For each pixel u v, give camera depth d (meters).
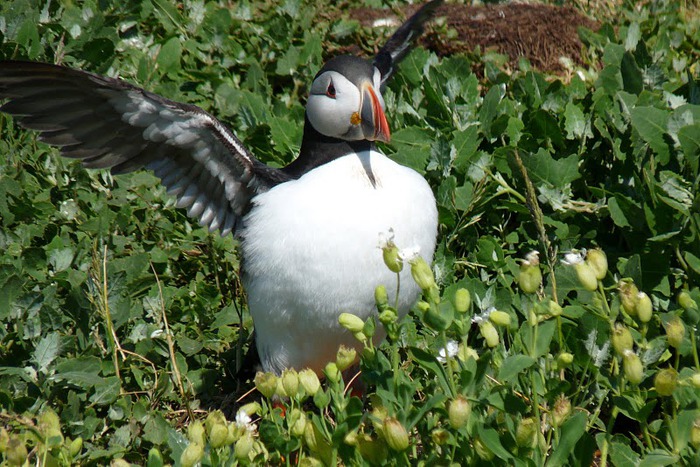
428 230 6.92
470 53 11.27
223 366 8.27
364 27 11.95
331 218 6.62
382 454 5.23
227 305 8.79
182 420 7.68
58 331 7.55
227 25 11.43
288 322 6.98
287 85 11.48
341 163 6.85
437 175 8.94
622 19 12.45
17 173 9.17
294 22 11.93
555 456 5.18
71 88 6.73
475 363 5.21
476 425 5.22
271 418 5.84
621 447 5.59
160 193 9.41
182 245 9.12
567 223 8.72
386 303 5.25
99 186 9.37
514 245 8.98
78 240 8.80
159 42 11.37
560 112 9.62
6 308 7.55
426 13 8.36
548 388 5.59
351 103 6.86
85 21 10.87
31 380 7.17
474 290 8.00
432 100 9.73
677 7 12.70
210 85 10.80
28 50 10.13
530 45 11.58
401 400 5.31
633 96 8.80
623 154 8.64
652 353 5.85
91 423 7.00
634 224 8.16
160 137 7.04
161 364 8.05
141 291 8.45
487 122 9.34
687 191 8.06
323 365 7.40
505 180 9.14
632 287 5.30
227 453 5.25
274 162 9.69
